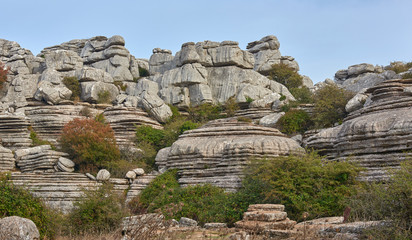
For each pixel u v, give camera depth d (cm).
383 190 1263
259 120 4025
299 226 1238
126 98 4678
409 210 1098
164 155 3084
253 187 1898
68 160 3141
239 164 2467
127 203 2495
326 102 3516
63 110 4434
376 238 1029
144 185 2781
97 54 5734
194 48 4928
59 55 5316
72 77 4947
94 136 3228
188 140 2883
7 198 1284
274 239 1118
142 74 6116
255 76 4903
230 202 1848
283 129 3591
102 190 1728
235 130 2839
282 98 4372
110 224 1602
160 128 4259
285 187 1702
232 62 4912
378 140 2045
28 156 3284
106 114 4344
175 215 1883
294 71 5797
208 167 2641
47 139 4031
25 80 4944
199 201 1980
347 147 2184
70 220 1582
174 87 4847
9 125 3953
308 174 1769
